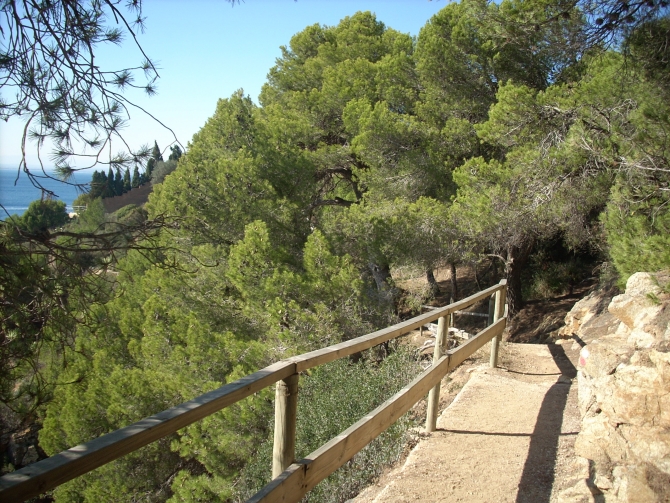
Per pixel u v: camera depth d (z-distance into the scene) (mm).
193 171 14008
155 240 3969
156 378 11195
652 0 6660
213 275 12906
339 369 7371
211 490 9367
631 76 8508
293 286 11570
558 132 10617
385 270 16844
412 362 7160
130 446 1870
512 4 9633
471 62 15461
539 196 11102
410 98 18312
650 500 3178
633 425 3531
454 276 18547
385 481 4527
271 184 14914
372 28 24750
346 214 15055
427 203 14711
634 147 8234
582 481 3697
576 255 19688
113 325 12578
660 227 7426
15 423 3693
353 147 17156
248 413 9031
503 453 4586
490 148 15938
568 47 8641
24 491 1559
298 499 2768
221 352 10969
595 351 4695
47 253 3291
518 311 17000
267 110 20406
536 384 6484
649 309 5590
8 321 3191
